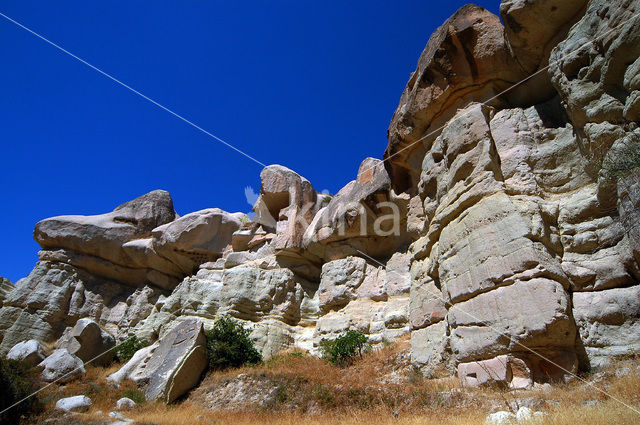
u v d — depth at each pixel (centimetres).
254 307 2588
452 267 1347
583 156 1280
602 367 1030
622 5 1097
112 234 3400
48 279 3234
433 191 1673
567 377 1020
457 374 1237
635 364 979
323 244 2573
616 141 1098
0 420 1160
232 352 1850
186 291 2928
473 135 1423
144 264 3409
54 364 1761
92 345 2191
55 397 1502
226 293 2689
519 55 1502
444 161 1562
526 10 1384
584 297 1143
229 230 3334
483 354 1143
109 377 1891
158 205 3722
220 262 3073
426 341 1509
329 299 2370
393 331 1961
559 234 1248
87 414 1363
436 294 1548
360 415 1171
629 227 1035
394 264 2252
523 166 1355
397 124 1862
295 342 2439
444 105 1688
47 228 3394
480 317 1182
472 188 1359
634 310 1070
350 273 2373
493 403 992
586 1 1314
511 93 1606
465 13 1603
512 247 1164
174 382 1617
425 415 1045
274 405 1401
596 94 1183
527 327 1055
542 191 1323
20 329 2998
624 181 1052
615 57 1105
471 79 1599
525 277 1111
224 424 1248
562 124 1420
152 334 2820
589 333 1097
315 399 1365
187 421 1296
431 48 1723
